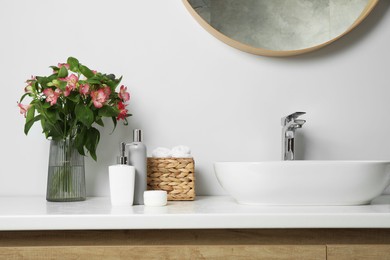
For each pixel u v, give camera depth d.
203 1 1.69
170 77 1.70
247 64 1.71
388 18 1.73
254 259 1.12
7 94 1.67
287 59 1.72
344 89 1.72
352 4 1.72
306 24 1.71
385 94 1.72
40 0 1.69
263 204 1.30
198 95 1.70
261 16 1.70
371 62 1.73
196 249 1.12
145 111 1.69
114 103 1.53
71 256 1.12
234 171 1.26
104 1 1.70
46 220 1.10
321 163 1.22
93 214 1.12
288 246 1.13
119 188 1.34
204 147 1.69
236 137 1.69
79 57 1.69
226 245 1.13
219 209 1.23
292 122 1.55
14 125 1.67
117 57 1.69
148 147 1.68
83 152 1.48
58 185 1.46
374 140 1.71
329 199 1.27
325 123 1.71
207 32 1.71
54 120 1.44
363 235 1.14
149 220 1.11
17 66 1.68
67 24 1.69
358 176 1.23
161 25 1.70
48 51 1.69
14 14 1.68
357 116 1.72
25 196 1.66
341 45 1.72
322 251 1.12
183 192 1.49
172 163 1.49
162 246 1.12
